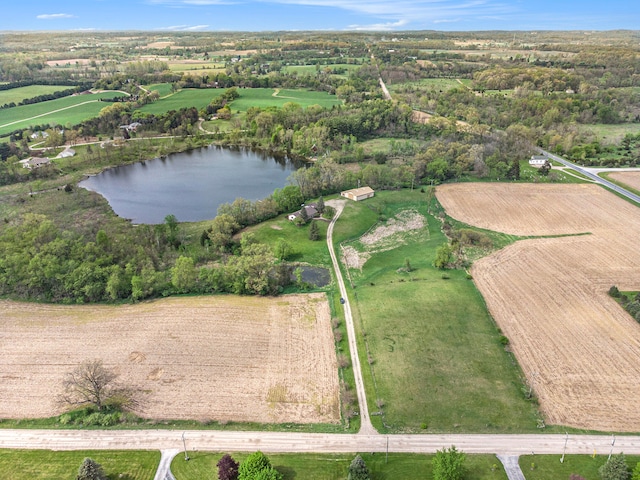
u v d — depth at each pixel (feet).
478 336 264.11
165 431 205.87
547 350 252.42
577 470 182.70
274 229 414.41
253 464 174.40
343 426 208.33
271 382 234.99
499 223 422.82
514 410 213.66
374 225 430.20
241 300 307.58
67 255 331.36
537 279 325.01
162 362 248.11
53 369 243.40
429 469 184.65
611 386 226.38
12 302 304.09
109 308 298.35
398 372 238.68
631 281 319.68
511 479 179.42
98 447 197.98
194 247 387.14
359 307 297.53
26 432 206.18
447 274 334.44
